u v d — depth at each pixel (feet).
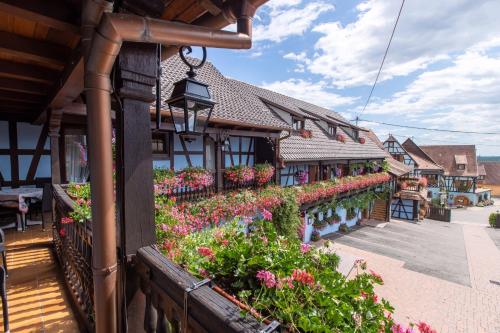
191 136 6.43
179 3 5.50
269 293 5.08
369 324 5.03
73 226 9.37
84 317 7.64
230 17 5.06
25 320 8.02
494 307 26.23
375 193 60.90
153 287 4.53
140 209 5.14
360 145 57.88
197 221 17.30
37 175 20.47
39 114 16.51
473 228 71.67
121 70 4.69
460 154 124.77
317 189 33.71
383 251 41.09
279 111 36.73
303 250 7.55
